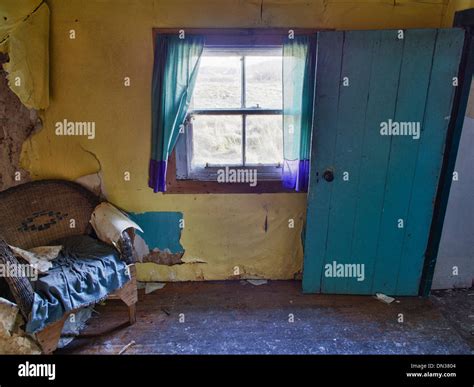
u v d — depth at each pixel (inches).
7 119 90.7
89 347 79.1
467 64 81.7
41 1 82.4
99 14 86.1
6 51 81.7
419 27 88.7
